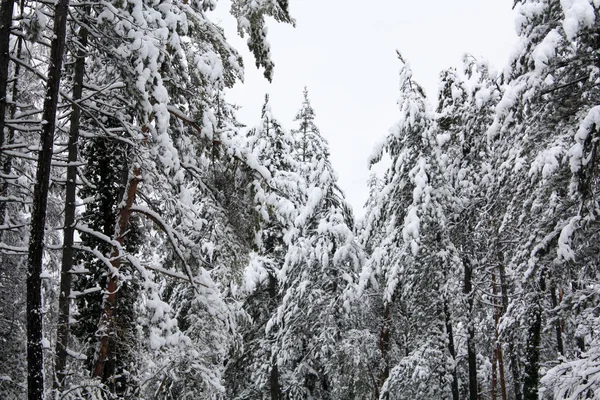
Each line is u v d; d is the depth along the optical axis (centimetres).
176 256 960
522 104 1109
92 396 709
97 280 988
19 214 1099
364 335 1775
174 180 872
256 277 1720
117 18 730
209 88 909
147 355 946
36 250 609
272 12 851
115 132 983
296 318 1825
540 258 1087
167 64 820
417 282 1667
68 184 834
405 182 1748
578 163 934
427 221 1614
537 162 1053
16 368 958
